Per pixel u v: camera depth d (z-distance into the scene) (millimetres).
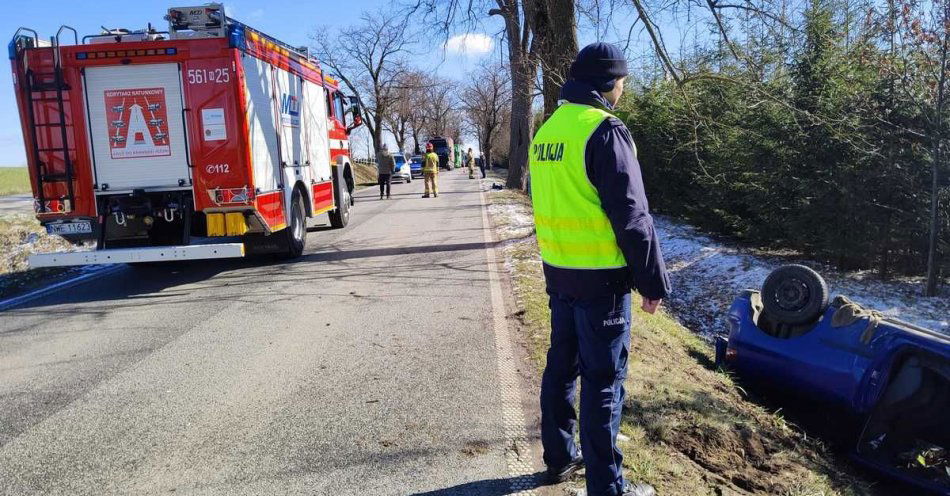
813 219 8977
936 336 4000
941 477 3764
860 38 8641
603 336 2711
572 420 3127
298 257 9867
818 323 4598
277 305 6855
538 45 11133
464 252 9852
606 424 2762
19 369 5062
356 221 14695
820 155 8766
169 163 7715
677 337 6484
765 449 3785
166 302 7199
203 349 5406
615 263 2650
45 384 4695
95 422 3992
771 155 9508
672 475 3266
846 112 8398
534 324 5785
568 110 2740
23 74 7379
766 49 9602
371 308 6605
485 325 5863
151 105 7602
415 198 21109
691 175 13422
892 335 4129
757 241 11031
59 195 7598
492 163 73062
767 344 4820
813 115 8312
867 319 4336
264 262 9641
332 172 12891
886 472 3932
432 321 6055
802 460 3777
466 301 6777
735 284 9188
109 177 7664
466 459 3406
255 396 4336
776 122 9172
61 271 9469
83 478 3318
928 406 3926
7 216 11711
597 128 2568
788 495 3305
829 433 4418
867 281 8570
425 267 8734
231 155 7656
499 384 4434
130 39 7617
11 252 10227
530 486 3129
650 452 3471
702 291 9359
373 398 4246
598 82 2738
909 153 7855
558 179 2682
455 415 3947
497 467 3318
